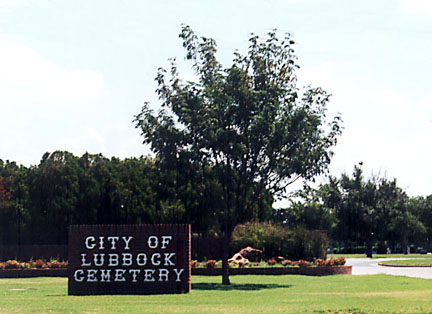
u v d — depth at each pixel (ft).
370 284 98.22
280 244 148.36
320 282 105.50
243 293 82.64
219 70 100.58
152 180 181.37
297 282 106.01
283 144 98.63
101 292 80.02
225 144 96.02
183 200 176.04
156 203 177.37
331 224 270.87
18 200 176.96
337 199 290.76
